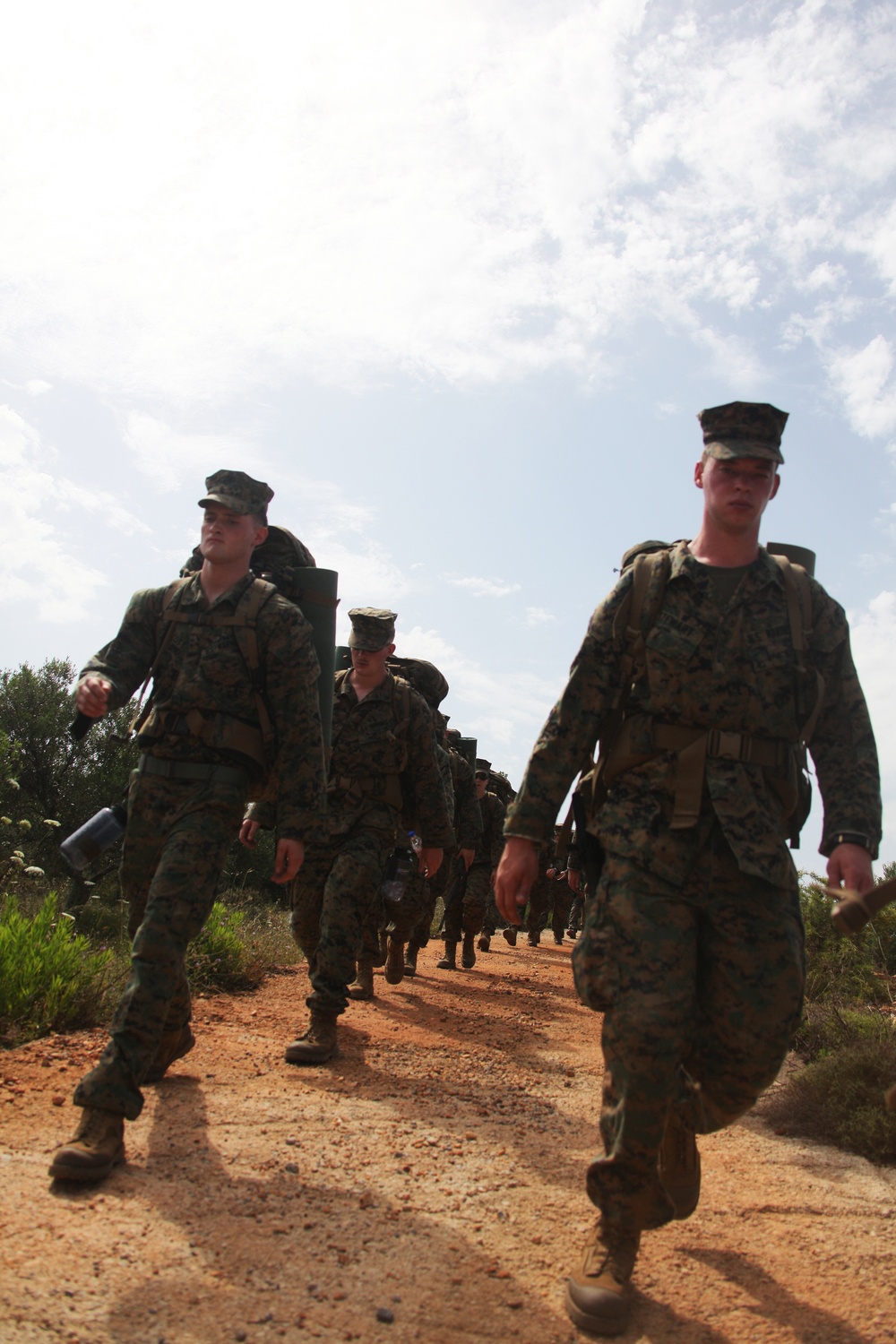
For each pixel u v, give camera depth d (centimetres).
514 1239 305
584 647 294
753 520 290
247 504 393
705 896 270
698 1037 277
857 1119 428
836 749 286
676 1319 265
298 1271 267
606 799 296
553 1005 821
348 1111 423
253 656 386
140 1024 330
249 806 511
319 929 591
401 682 616
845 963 783
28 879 984
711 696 278
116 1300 239
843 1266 305
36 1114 366
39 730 1355
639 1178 263
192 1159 341
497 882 287
